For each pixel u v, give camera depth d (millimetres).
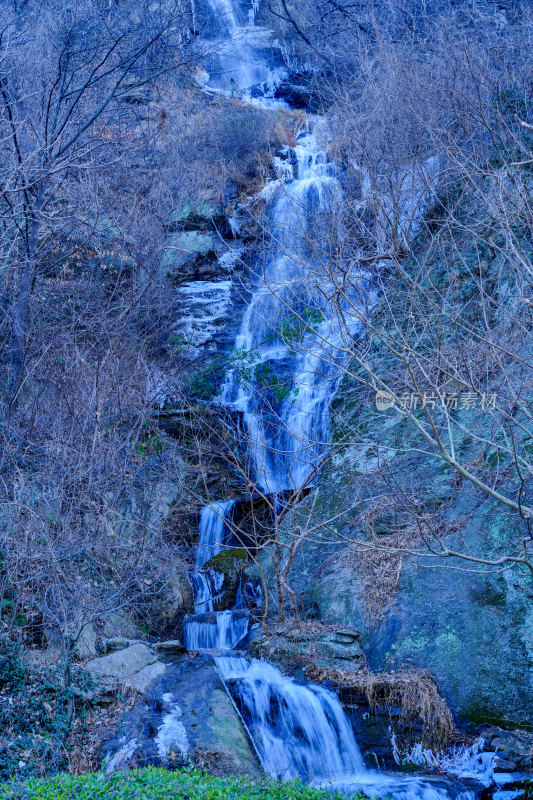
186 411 15414
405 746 8766
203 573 13000
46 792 5871
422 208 14648
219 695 9242
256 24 30516
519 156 12992
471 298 12594
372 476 12516
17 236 13125
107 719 8703
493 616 9352
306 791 6402
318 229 14273
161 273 18703
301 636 10328
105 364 13023
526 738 8250
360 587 10836
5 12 16125
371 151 14961
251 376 16781
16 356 12305
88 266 15820
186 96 23750
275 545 11023
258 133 22484
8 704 8242
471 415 12008
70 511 9953
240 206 20703
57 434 11078
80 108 15891
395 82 15289
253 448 16000
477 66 14930
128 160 18406
